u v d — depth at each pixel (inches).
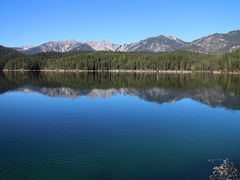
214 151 1409.9
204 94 3476.9
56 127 1845.5
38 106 2608.3
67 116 2178.9
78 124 1930.4
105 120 2049.7
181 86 4475.9
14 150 1391.5
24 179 1061.8
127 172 1139.3
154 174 1126.4
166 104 2746.1
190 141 1576.0
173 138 1624.0
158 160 1274.6
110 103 2785.4
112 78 6609.3
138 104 2731.3
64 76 7524.6
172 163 1241.4
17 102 2837.1
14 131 1754.4
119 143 1517.0
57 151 1378.0
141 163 1237.7
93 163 1224.2
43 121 2016.5
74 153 1350.9
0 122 1988.2
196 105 2691.9
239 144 1531.7
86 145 1477.6
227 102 2876.5
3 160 1251.8
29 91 3769.7
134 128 1830.7
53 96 3277.6
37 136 1643.7
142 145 1491.1
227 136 1679.4
